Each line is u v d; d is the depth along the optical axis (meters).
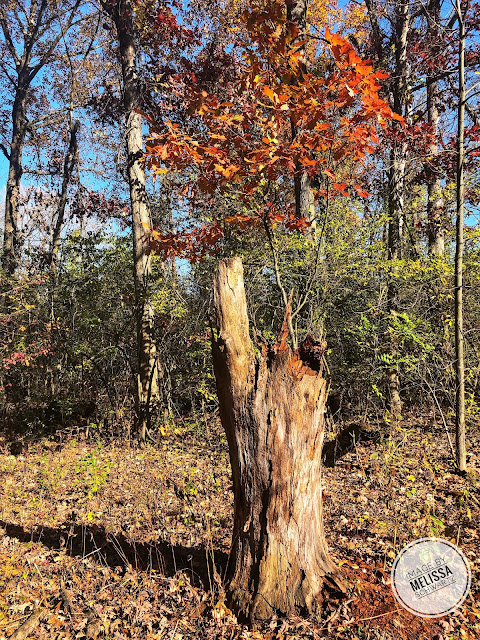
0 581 3.49
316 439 3.05
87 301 10.57
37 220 14.52
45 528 4.56
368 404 7.60
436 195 8.14
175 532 4.28
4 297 10.70
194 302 8.80
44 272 11.41
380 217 7.99
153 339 8.73
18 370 10.77
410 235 8.72
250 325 6.75
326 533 4.10
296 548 2.97
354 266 7.52
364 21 13.36
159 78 8.93
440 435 7.01
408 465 5.89
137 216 8.77
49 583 3.49
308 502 3.02
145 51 9.74
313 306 6.71
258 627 2.85
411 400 8.55
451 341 7.11
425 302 7.46
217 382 3.18
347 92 3.72
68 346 10.32
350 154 4.34
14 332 10.26
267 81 4.40
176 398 9.23
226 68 8.07
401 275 7.40
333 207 7.34
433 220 8.44
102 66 14.00
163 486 5.59
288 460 2.95
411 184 8.22
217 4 9.63
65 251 11.12
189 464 6.48
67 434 8.84
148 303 8.61
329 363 7.56
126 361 10.26
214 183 4.58
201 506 4.92
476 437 7.00
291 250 6.80
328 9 13.52
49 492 5.65
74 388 10.47
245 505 3.05
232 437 3.09
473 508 4.54
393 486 5.18
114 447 7.91
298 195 6.64
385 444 6.37
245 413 3.02
